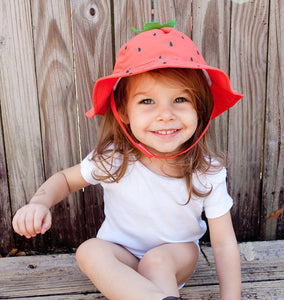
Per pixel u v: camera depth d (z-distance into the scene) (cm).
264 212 177
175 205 129
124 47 115
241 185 173
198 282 136
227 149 169
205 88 120
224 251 124
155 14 152
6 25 148
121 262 112
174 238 132
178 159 128
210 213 129
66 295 129
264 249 158
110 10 150
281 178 174
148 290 95
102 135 137
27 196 166
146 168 128
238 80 162
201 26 155
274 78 162
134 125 116
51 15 149
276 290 131
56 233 172
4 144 159
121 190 130
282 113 167
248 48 158
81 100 158
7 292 132
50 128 160
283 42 159
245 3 154
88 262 112
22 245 171
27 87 155
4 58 151
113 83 118
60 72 155
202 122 126
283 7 156
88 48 153
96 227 173
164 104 111
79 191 169
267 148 170
